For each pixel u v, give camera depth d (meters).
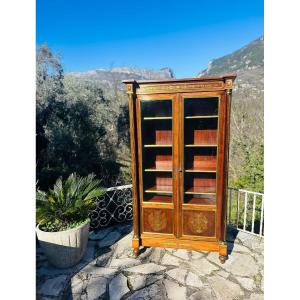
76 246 2.57
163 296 2.18
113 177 5.59
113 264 2.65
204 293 2.20
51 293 2.25
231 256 2.74
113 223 3.66
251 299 2.12
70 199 2.75
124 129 5.99
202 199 2.69
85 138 5.32
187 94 2.37
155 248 2.94
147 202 2.69
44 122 4.82
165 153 2.77
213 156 2.69
